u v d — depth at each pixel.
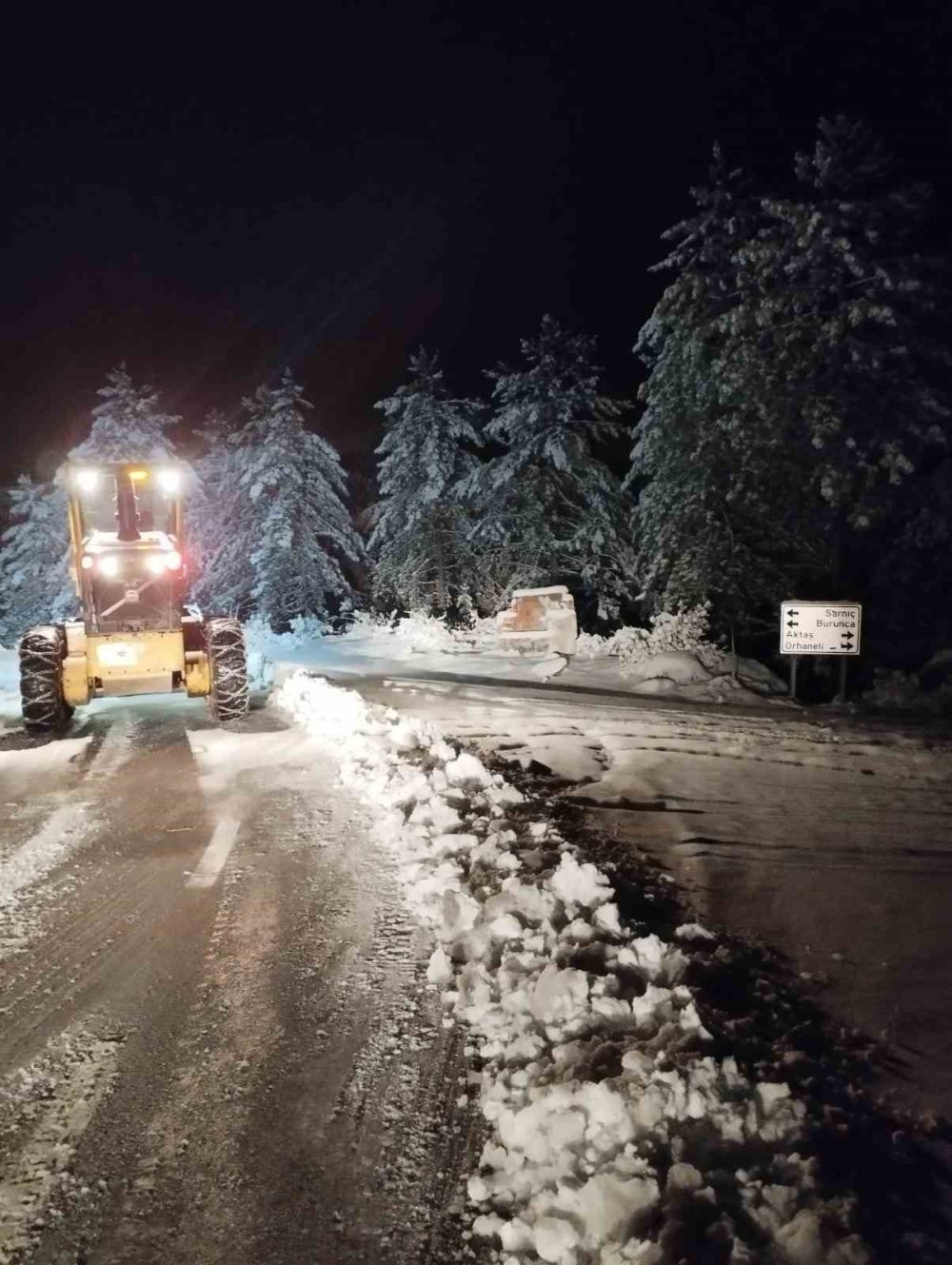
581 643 19.81
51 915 5.95
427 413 26.44
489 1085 3.86
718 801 8.49
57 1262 3.08
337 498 28.55
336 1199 3.31
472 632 22.47
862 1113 3.66
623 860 6.65
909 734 11.82
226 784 9.07
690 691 15.48
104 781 9.46
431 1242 3.11
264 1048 4.27
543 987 4.28
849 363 17.34
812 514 18.72
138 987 4.91
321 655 20.69
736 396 18.45
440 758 8.85
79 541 12.34
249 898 6.09
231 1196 3.35
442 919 5.42
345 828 7.45
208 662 12.52
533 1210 3.09
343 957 5.15
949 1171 3.35
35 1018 4.62
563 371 24.75
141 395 30.42
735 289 18.81
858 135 17.25
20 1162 3.56
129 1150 3.61
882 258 17.64
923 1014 4.53
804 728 12.17
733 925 5.66
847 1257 2.73
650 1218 2.94
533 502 25.03
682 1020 4.01
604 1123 3.36
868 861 6.83
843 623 15.23
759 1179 3.09
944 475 17.89
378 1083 3.97
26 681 11.75
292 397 27.77
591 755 10.36
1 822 8.05
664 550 19.72
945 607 19.45
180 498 12.68
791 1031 4.27
